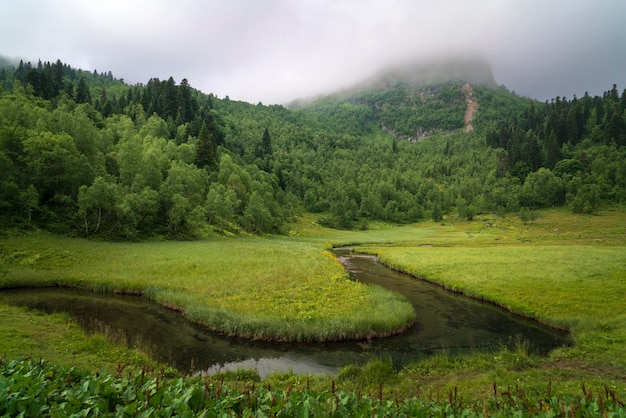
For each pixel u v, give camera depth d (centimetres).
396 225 16312
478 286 3622
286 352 2041
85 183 6675
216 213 9188
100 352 1673
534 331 2483
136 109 16700
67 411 653
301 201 17575
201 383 883
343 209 15288
